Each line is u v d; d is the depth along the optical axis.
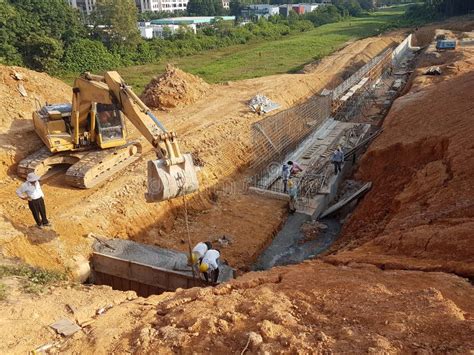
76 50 43.38
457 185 11.39
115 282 12.84
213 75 40.59
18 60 38.84
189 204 15.97
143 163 17.14
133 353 6.19
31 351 6.71
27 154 17.39
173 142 9.21
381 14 103.69
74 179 14.97
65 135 15.76
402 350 5.05
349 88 28.20
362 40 54.09
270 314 6.29
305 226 15.44
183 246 14.16
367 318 5.91
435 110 17.81
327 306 6.45
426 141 15.44
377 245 10.19
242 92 28.33
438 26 58.69
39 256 11.69
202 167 17.25
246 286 7.91
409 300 6.26
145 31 68.69
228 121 22.17
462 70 27.38
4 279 8.77
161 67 46.22
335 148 20.77
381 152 17.05
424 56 36.41
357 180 17.95
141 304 7.98
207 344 5.94
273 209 16.33
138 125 10.88
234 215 15.91
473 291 6.83
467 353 4.75
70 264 12.02
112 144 16.30
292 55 50.03
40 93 22.11
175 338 6.21
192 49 55.47
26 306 7.72
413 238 9.37
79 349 6.61
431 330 5.38
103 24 49.81
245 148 20.27
